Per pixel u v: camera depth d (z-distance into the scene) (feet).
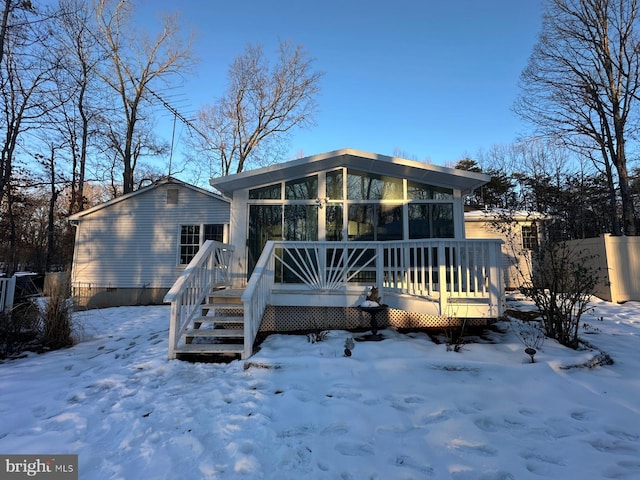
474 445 8.42
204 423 9.63
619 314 23.36
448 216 23.40
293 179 24.20
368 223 23.62
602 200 47.19
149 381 12.93
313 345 15.98
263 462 7.83
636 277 28.96
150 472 7.54
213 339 17.72
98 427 9.77
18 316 18.34
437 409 10.22
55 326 18.99
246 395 11.40
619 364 13.61
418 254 22.68
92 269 40.81
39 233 80.94
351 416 9.87
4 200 56.03
